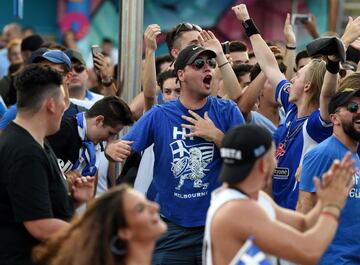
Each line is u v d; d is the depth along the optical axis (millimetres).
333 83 16656
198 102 17062
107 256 10930
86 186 14898
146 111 18953
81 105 20094
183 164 16828
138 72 18672
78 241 11008
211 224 12109
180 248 16875
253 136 12016
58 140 17250
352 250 15781
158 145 17016
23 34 40781
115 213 10961
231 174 12039
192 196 16797
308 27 26562
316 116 17219
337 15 38312
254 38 19062
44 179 13773
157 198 17125
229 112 17219
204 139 16812
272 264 12641
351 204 15805
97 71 22422
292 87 17656
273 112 21266
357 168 15945
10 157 13703
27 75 13977
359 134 15867
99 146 19078
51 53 19234
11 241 13789
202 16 41781
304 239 11930
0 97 22875
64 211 14266
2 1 45344
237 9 19188
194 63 16781
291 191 17484
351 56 22953
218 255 12016
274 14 40750
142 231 11008
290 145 17609
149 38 19469
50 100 14031
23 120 14000
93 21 45312
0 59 34969
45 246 11586
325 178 12273
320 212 12594
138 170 17984
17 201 13602
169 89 20688
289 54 21469
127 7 18531
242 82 21938
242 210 11898
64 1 45625
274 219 12430
